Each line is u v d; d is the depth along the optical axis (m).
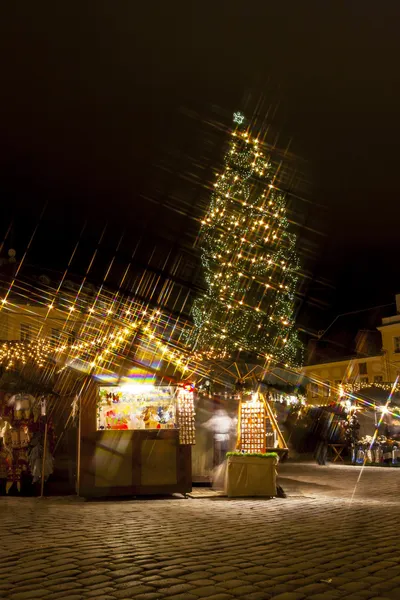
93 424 11.01
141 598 4.19
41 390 12.20
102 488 10.79
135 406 11.27
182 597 4.22
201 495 11.09
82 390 11.12
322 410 24.97
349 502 10.11
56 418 13.09
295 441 24.77
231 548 5.95
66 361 12.55
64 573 4.91
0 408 12.13
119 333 13.52
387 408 23.59
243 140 22.98
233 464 11.00
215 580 4.70
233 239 22.83
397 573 4.93
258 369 13.09
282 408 23.61
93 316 14.84
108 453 10.95
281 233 23.28
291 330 23.41
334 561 5.38
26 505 9.95
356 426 22.70
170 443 11.18
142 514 8.60
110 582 4.63
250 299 22.92
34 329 27.22
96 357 11.94
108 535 6.72
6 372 12.33
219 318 22.44
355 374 49.12
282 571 4.99
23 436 11.98
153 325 15.82
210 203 23.20
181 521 7.85
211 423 13.02
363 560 5.42
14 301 27.95
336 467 20.58
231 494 10.90
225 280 22.64
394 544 6.18
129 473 10.93
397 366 46.81
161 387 11.42
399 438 22.38
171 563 5.27
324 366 51.25
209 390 13.01
